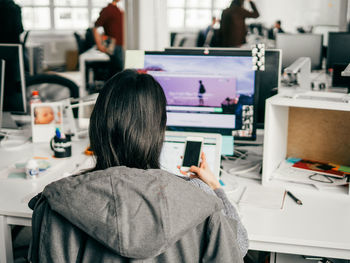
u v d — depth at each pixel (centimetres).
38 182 160
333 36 403
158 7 349
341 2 710
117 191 77
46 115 213
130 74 89
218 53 182
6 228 141
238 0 542
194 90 185
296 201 148
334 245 121
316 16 733
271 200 149
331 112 176
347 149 176
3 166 178
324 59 536
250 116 183
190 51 183
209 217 83
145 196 77
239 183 167
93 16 859
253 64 180
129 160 86
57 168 175
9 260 144
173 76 186
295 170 171
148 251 75
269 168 165
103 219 76
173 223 76
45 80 290
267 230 127
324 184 159
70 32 848
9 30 518
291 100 156
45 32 856
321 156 182
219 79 183
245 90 182
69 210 78
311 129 181
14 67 229
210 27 644
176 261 82
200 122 188
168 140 156
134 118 85
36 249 87
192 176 112
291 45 451
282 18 741
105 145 86
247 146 214
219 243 82
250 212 140
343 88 342
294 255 142
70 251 81
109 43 521
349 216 138
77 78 688
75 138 218
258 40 683
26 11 853
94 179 79
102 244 80
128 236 75
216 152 153
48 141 214
